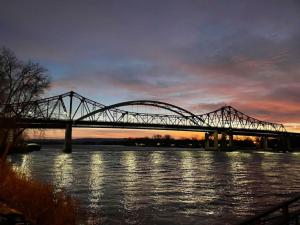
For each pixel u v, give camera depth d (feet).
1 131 169.68
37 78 183.83
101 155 635.25
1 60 178.60
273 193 154.10
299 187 176.96
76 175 231.50
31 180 84.58
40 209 73.56
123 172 266.57
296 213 45.06
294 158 594.24
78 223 86.33
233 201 131.64
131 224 94.07
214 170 300.40
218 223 95.96
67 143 648.79
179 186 179.42
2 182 78.33
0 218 56.24
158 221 98.02
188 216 104.58
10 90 179.42
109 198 135.74
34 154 556.92
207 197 141.49
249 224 34.60
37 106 190.70
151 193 151.84
